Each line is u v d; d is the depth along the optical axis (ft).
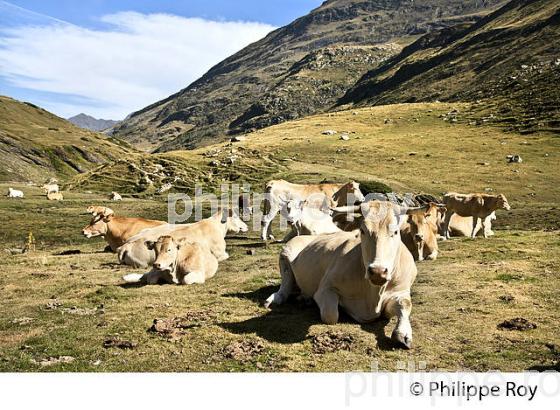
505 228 94.38
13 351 24.38
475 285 34.17
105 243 70.74
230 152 269.03
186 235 47.19
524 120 320.91
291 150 284.41
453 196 72.59
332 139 317.83
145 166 230.27
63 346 24.82
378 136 326.03
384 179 204.33
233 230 71.61
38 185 221.66
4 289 38.22
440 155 255.70
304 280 31.01
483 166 229.45
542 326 26.22
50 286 39.01
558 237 57.67
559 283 34.58
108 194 181.57
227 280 39.50
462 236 69.92
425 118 376.89
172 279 39.11
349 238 28.84
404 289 26.68
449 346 23.94
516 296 31.53
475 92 518.37
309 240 32.99
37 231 88.28
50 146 559.79
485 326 26.27
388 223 23.59
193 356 23.40
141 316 29.60
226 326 27.17
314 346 24.13
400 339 23.76
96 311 31.01
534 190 185.78
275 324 27.37
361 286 26.50
